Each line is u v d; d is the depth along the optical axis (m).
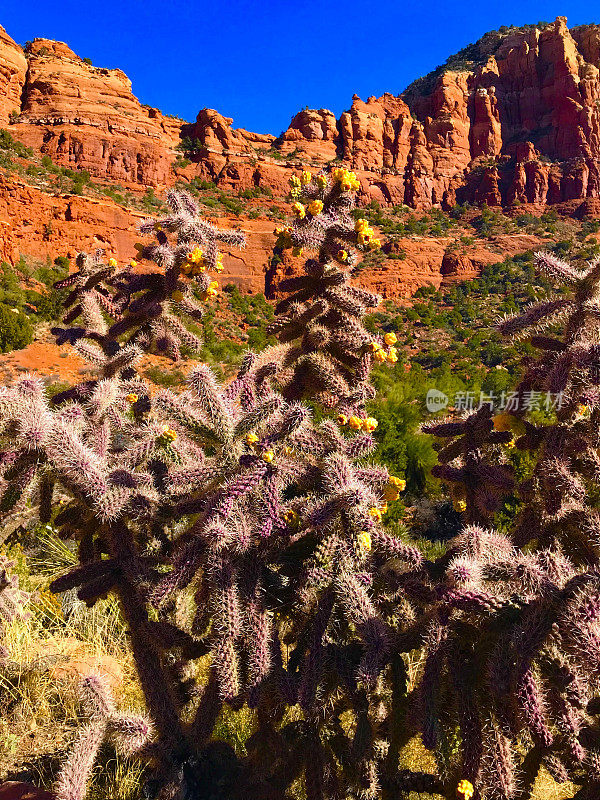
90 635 3.84
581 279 2.72
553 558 2.09
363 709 2.21
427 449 8.16
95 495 2.33
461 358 46.38
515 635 1.90
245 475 2.26
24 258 49.03
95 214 53.81
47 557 4.71
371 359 3.09
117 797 2.56
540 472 2.58
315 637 2.16
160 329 3.65
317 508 2.21
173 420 2.45
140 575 2.45
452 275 73.69
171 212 3.72
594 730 2.15
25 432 2.28
